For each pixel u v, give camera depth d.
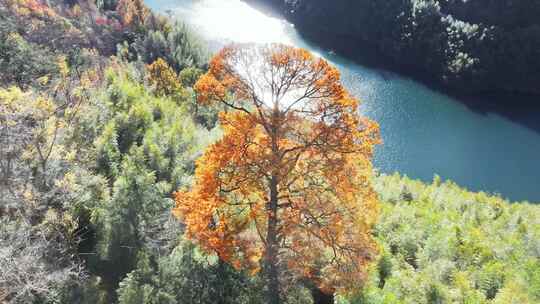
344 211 19.25
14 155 26.44
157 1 131.62
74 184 25.86
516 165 76.38
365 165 19.73
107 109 39.00
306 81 18.45
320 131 18.27
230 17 125.00
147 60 98.00
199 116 60.66
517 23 97.31
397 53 104.00
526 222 35.28
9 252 19.08
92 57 74.44
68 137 32.06
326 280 20.23
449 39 97.38
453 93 95.00
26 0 95.50
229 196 20.00
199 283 19.92
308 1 117.56
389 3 106.25
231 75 18.73
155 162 33.28
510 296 22.80
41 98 32.47
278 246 19.61
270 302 19.78
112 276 23.05
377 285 23.66
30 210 24.22
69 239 23.27
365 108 88.62
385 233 29.88
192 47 101.81
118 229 23.05
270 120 18.25
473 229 31.19
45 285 19.50
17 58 49.12
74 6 115.25
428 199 39.19
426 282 22.72
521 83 95.06
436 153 78.06
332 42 112.75
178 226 23.83
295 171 19.23
